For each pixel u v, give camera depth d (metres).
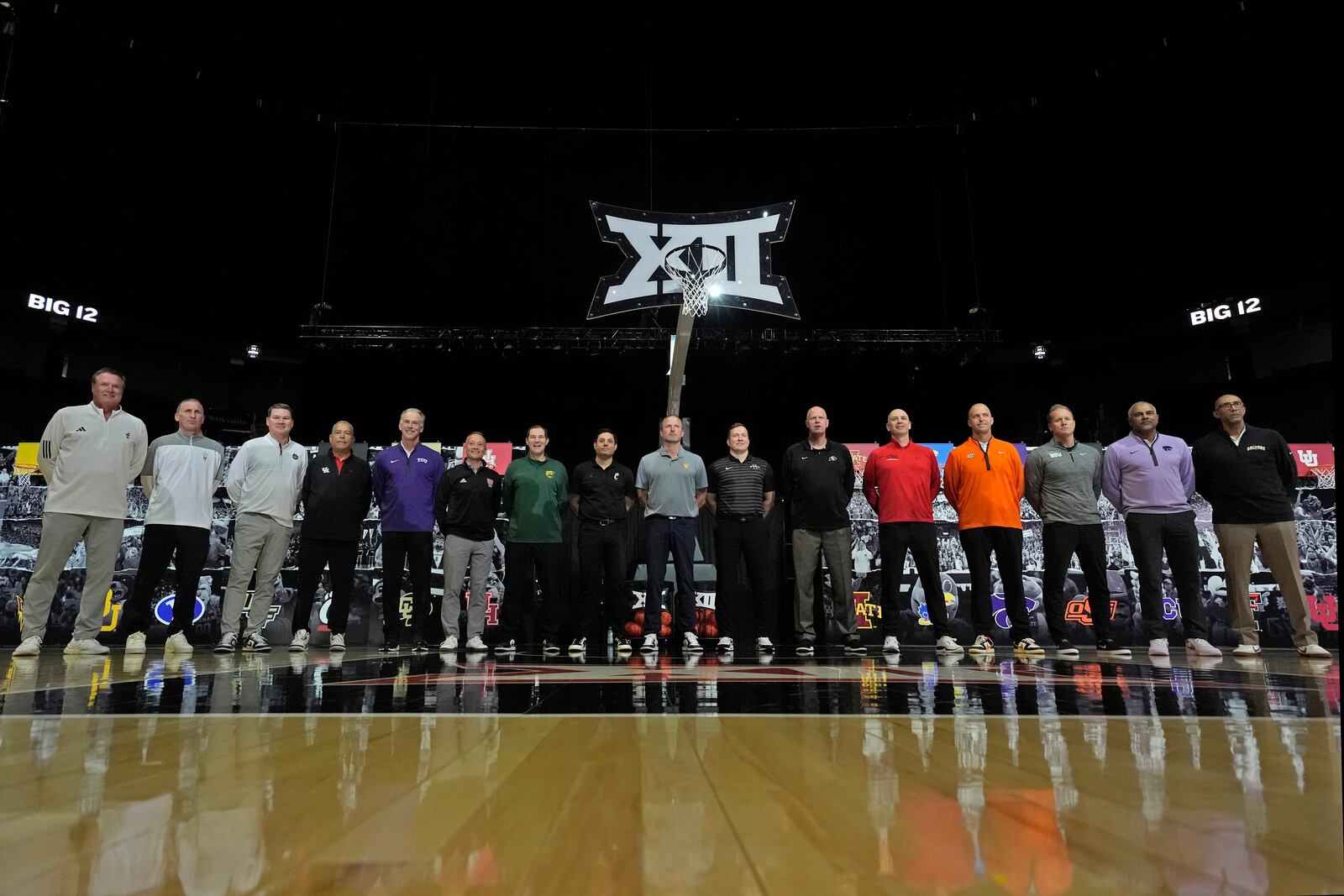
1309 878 0.31
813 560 4.66
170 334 10.80
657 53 8.80
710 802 0.48
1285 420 9.97
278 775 0.59
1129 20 7.91
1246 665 2.85
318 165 9.52
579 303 10.24
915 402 11.79
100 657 3.43
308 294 10.47
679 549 4.71
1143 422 4.22
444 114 9.45
